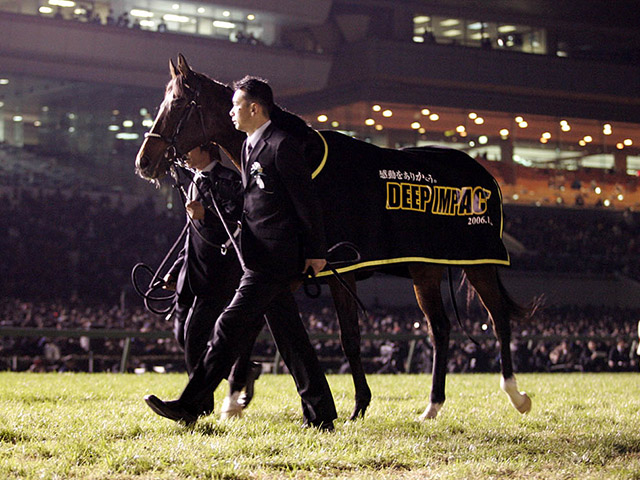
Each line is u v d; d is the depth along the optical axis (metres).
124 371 13.75
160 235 33.19
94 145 36.03
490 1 40.88
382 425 5.39
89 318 22.06
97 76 35.34
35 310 23.25
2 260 29.14
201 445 4.24
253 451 4.18
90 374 11.98
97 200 34.78
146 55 35.00
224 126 5.69
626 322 32.38
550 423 5.91
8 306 25.14
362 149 5.97
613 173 44.28
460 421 5.90
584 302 36.91
